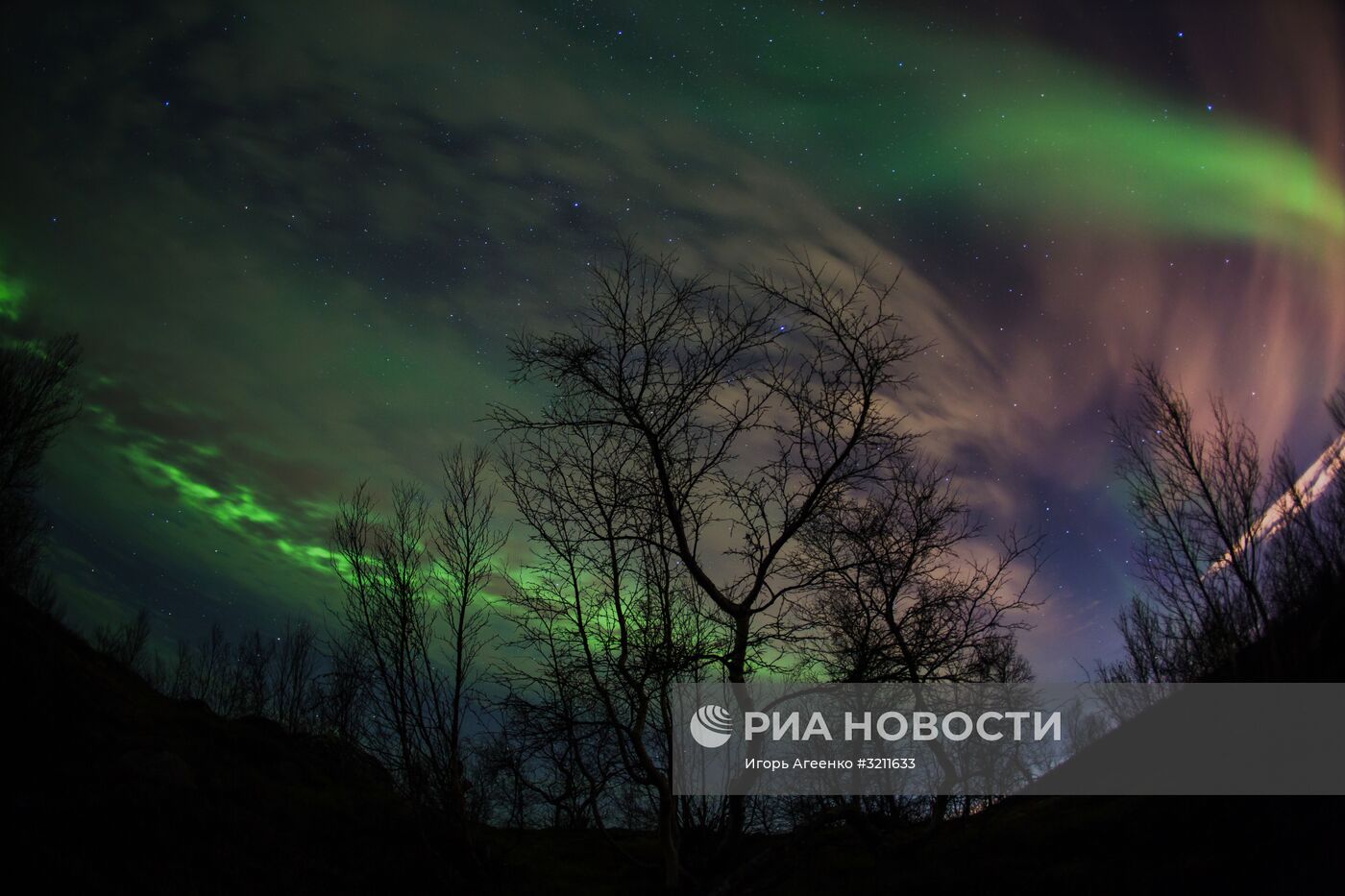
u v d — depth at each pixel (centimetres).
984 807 1852
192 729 2008
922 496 1333
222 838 1457
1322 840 1210
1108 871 1311
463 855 1593
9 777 1477
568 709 1231
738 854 1321
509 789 1443
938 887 1396
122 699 2036
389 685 1606
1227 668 1667
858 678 1231
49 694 1795
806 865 1543
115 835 1339
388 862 1573
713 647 1205
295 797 1805
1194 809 1455
